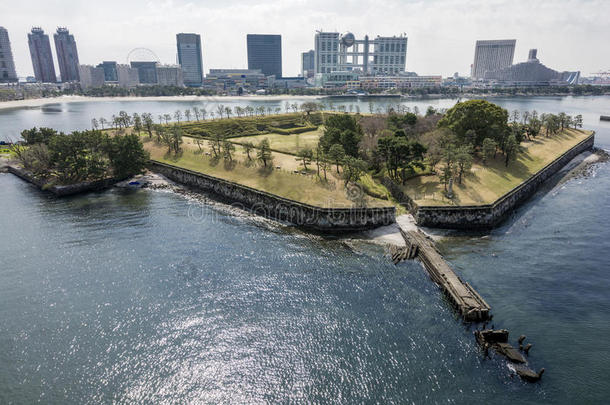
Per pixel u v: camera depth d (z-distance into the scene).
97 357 45.41
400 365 43.69
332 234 78.81
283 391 40.88
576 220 83.19
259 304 54.91
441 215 80.69
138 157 120.62
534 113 170.88
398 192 94.81
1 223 84.56
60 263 66.62
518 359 43.47
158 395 40.44
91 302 55.56
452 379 41.78
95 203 98.62
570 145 142.75
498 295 56.31
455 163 94.00
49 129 144.88
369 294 56.94
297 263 66.12
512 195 90.88
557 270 62.94
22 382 41.88
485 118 114.25
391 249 71.12
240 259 67.56
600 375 42.03
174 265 65.56
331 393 40.44
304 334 48.84
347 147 109.69
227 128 177.50
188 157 125.38
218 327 50.34
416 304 54.47
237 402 39.69
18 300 56.12
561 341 47.06
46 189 110.44
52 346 47.03
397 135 108.25
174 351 46.41
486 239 75.44
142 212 91.50
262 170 104.31
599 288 57.69
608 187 105.12
